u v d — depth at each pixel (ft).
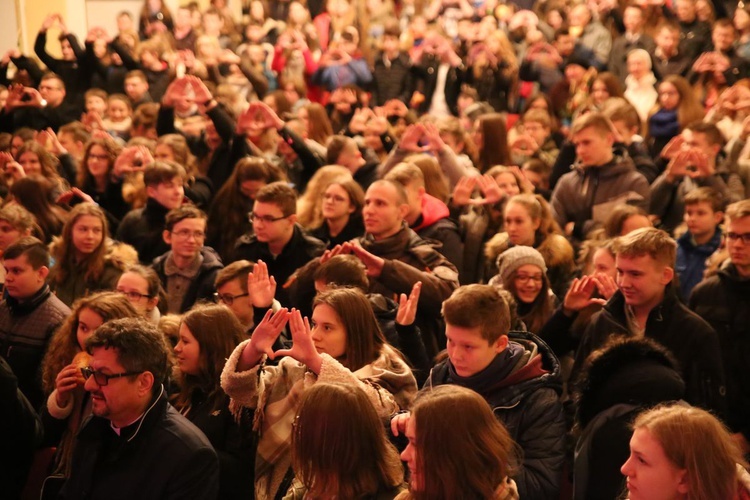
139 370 10.64
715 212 17.52
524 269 15.10
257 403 11.73
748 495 8.46
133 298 15.38
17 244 15.65
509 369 11.07
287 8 50.39
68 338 13.73
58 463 13.00
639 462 8.27
